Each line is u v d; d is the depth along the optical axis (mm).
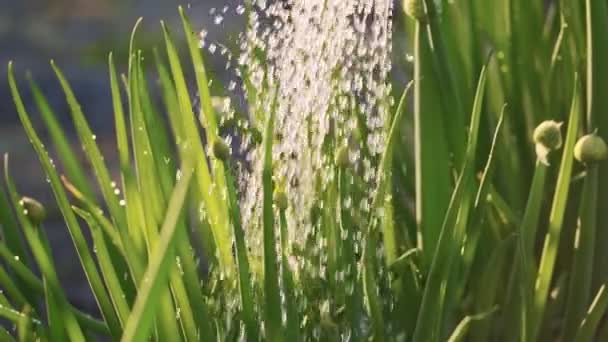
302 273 802
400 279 824
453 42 886
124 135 790
